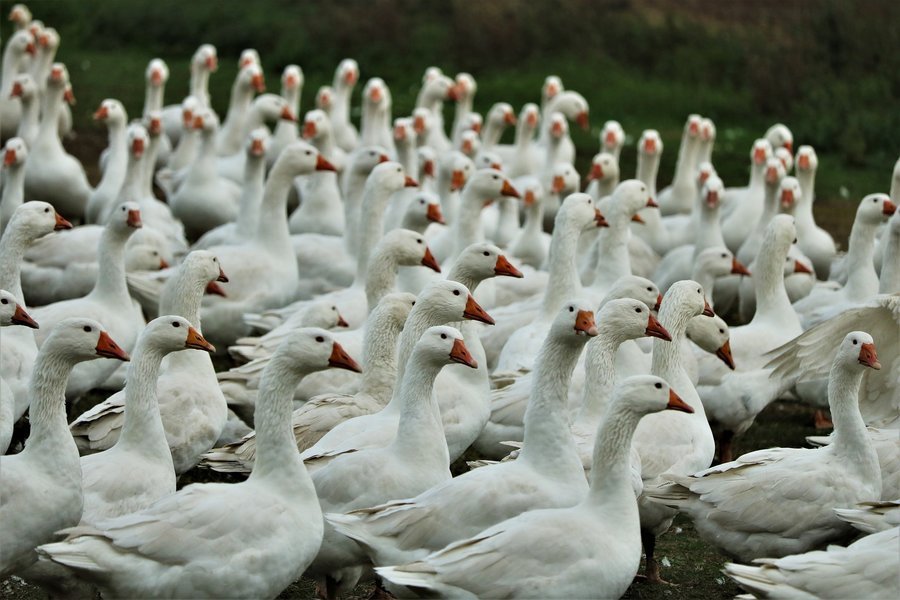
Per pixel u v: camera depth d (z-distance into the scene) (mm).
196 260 13656
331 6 43344
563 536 9367
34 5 43750
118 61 40656
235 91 27594
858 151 32656
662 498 11367
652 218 23156
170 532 9250
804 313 18016
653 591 11820
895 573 9102
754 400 14969
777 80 36219
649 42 39875
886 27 36875
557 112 29078
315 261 19625
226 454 12523
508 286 18812
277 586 9648
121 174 23609
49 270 18469
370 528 9945
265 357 14633
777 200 21531
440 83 29609
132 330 15719
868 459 11359
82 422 12266
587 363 12297
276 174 18672
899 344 12641
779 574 9297
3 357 13508
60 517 9977
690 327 14586
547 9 41406
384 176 17531
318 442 11820
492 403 13664
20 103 28375
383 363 13023
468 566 9180
